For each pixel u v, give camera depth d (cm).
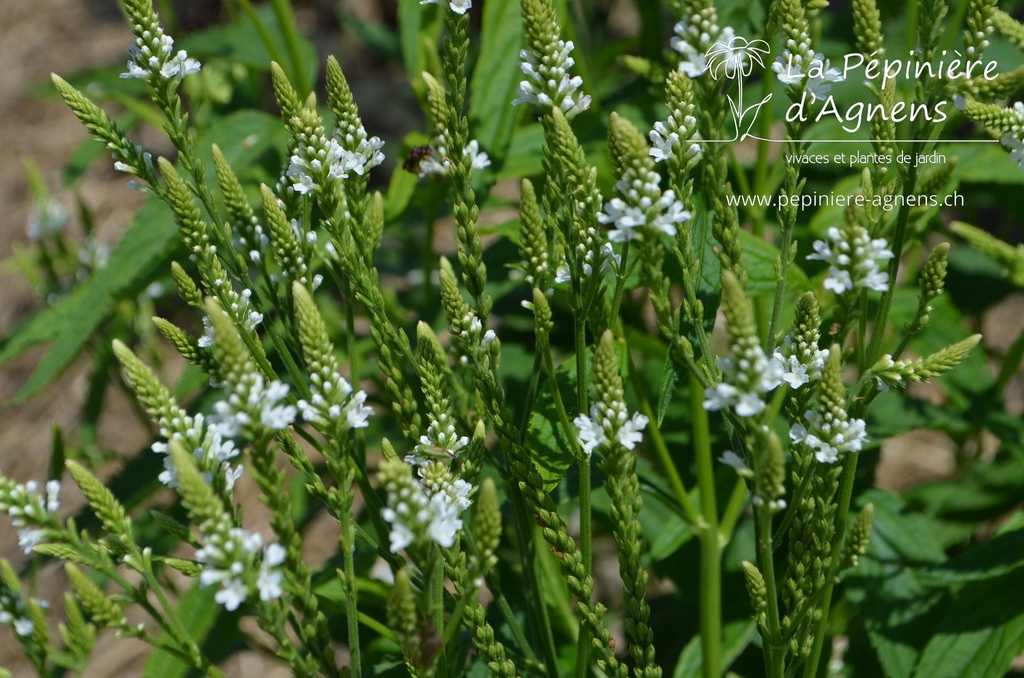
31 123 166
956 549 75
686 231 57
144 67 57
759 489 55
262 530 111
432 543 55
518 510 59
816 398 56
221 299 57
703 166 57
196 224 57
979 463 77
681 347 57
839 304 57
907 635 65
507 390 72
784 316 70
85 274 91
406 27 70
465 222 58
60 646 98
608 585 90
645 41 77
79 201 90
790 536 57
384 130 150
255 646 72
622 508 56
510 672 57
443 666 57
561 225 57
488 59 68
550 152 57
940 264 56
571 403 60
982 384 72
